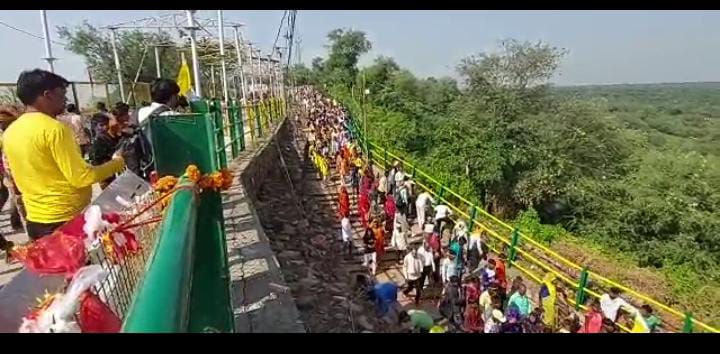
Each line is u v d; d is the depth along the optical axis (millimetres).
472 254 12273
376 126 31938
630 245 22844
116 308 1938
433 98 38906
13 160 2711
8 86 8914
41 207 2703
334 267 11031
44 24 7742
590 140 27062
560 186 25328
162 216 2342
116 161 3004
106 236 2107
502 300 10797
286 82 40906
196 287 2047
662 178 24984
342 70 61625
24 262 1843
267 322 3797
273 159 15656
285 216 12227
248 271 4812
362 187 16141
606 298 10227
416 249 12344
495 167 25312
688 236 21844
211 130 3998
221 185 2947
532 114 27547
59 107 2791
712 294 16969
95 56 27047
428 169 25266
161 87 4750
